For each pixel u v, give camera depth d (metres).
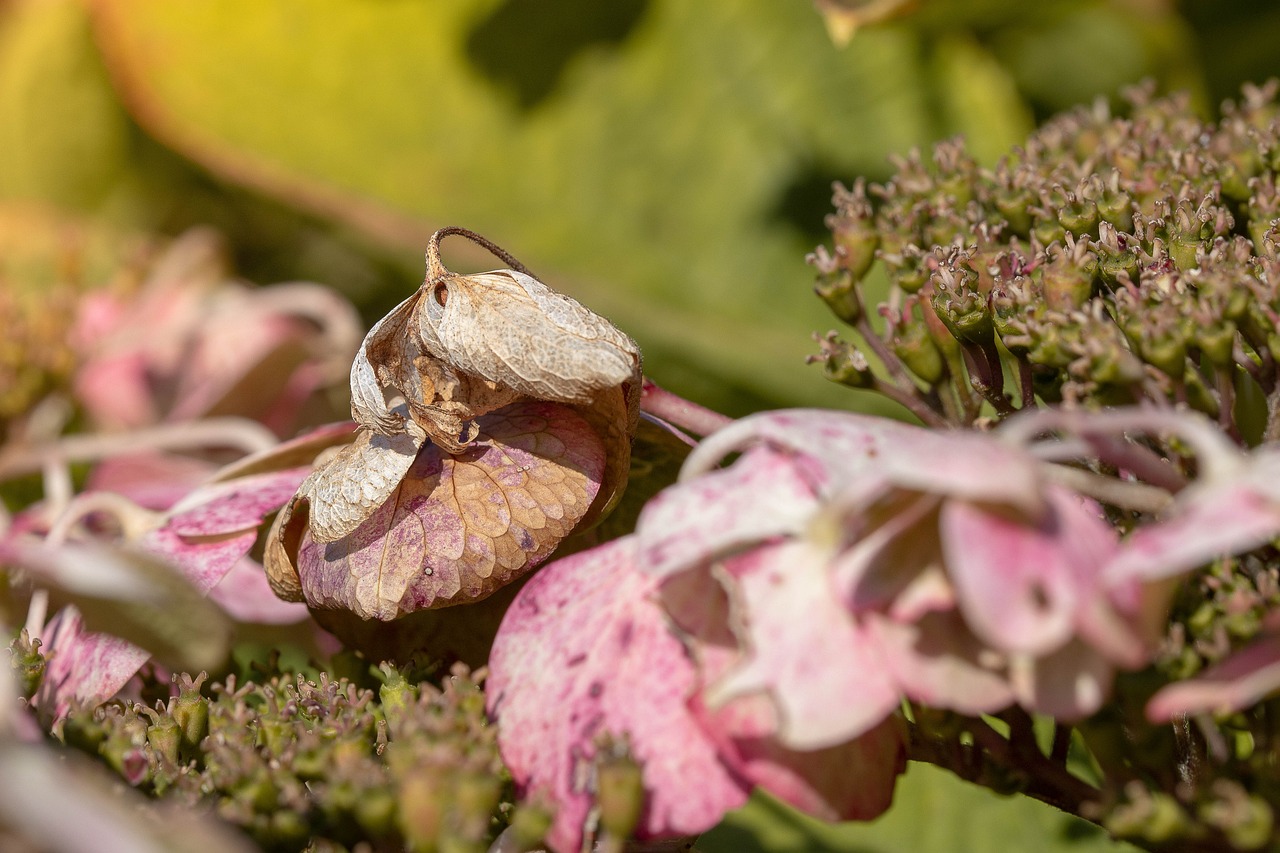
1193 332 0.22
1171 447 0.21
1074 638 0.20
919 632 0.20
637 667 0.21
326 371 0.36
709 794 0.20
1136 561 0.19
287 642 0.26
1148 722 0.21
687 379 0.37
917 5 0.31
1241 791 0.20
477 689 0.21
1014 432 0.20
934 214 0.25
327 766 0.21
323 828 0.21
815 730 0.20
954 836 0.27
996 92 0.38
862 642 0.20
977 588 0.19
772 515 0.20
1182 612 0.21
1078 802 0.21
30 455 0.29
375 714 0.22
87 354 0.33
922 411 0.23
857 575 0.20
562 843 0.21
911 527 0.20
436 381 0.22
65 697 0.22
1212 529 0.19
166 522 0.24
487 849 0.21
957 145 0.25
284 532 0.22
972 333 0.23
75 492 0.34
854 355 0.23
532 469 0.22
